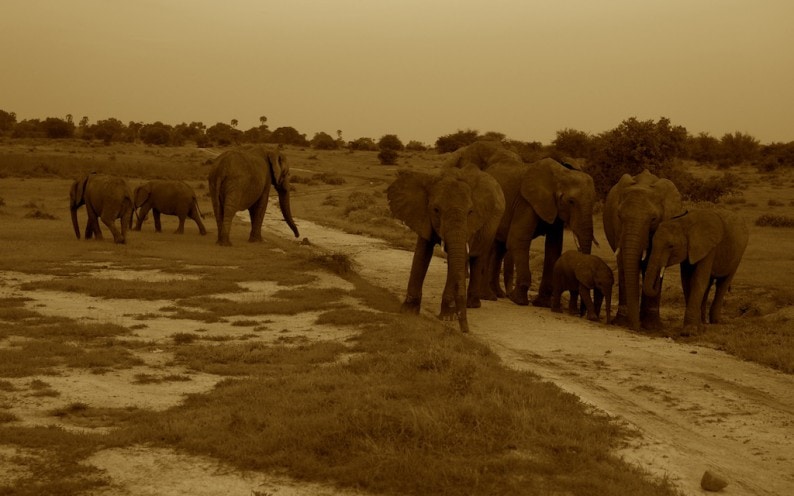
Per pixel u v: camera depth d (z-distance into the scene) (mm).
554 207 20906
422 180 17828
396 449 8633
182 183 35312
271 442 8820
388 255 30516
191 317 16891
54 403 10664
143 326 15914
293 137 172500
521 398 10367
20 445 8867
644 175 21016
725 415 11203
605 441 9547
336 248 32500
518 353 14766
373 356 12898
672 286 23547
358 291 20750
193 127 186125
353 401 9914
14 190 60062
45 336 14539
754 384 12977
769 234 37125
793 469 9172
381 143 153500
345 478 8070
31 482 7941
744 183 74188
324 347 14000
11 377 11852
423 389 10695
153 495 7789
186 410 10266
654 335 17391
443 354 12297
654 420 10852
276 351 13750
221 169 31625
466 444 8812
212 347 13914
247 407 10148
